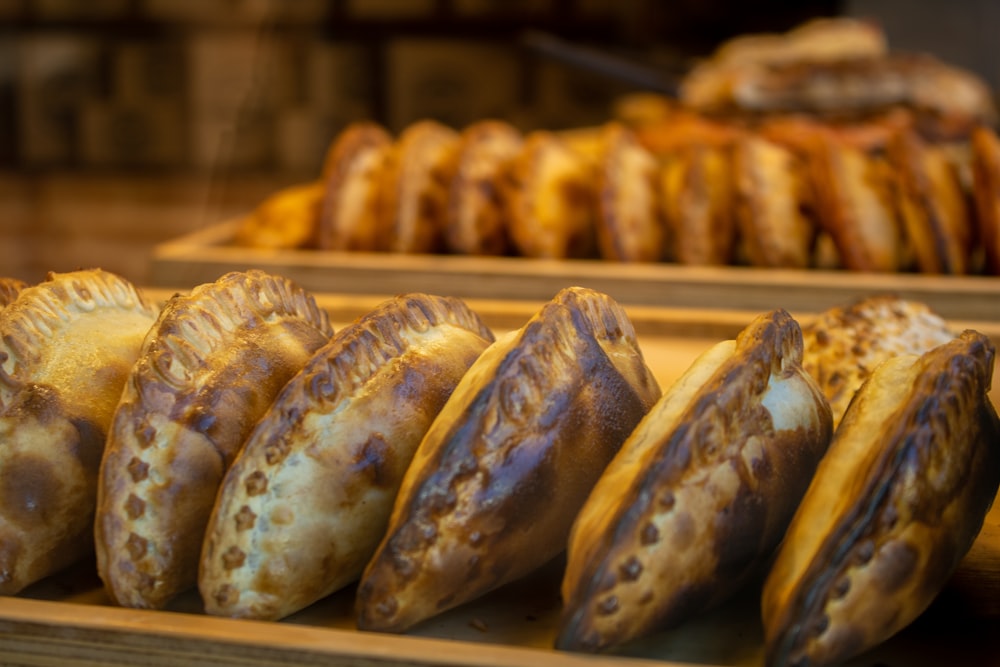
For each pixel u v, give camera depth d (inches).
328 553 18.6
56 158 83.4
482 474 17.6
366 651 17.0
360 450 18.6
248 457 18.1
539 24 84.3
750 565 17.8
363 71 83.4
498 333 30.3
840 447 17.8
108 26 81.7
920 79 55.1
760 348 17.8
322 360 18.6
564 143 41.9
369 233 38.1
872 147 43.3
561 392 18.2
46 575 19.7
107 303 21.1
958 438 17.4
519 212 37.0
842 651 16.8
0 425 19.2
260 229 39.1
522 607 19.1
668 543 16.7
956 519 17.5
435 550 17.6
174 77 81.4
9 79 82.0
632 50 84.3
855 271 35.5
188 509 18.6
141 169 82.8
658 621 17.3
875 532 16.6
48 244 69.9
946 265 34.4
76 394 19.7
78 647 17.8
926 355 18.3
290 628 17.6
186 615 18.0
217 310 19.5
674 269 33.2
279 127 82.3
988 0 89.1
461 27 83.7
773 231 36.3
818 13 92.0
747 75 55.6
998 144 36.9
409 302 20.0
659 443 17.1
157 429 18.5
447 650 16.9
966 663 17.7
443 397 19.4
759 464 17.5
